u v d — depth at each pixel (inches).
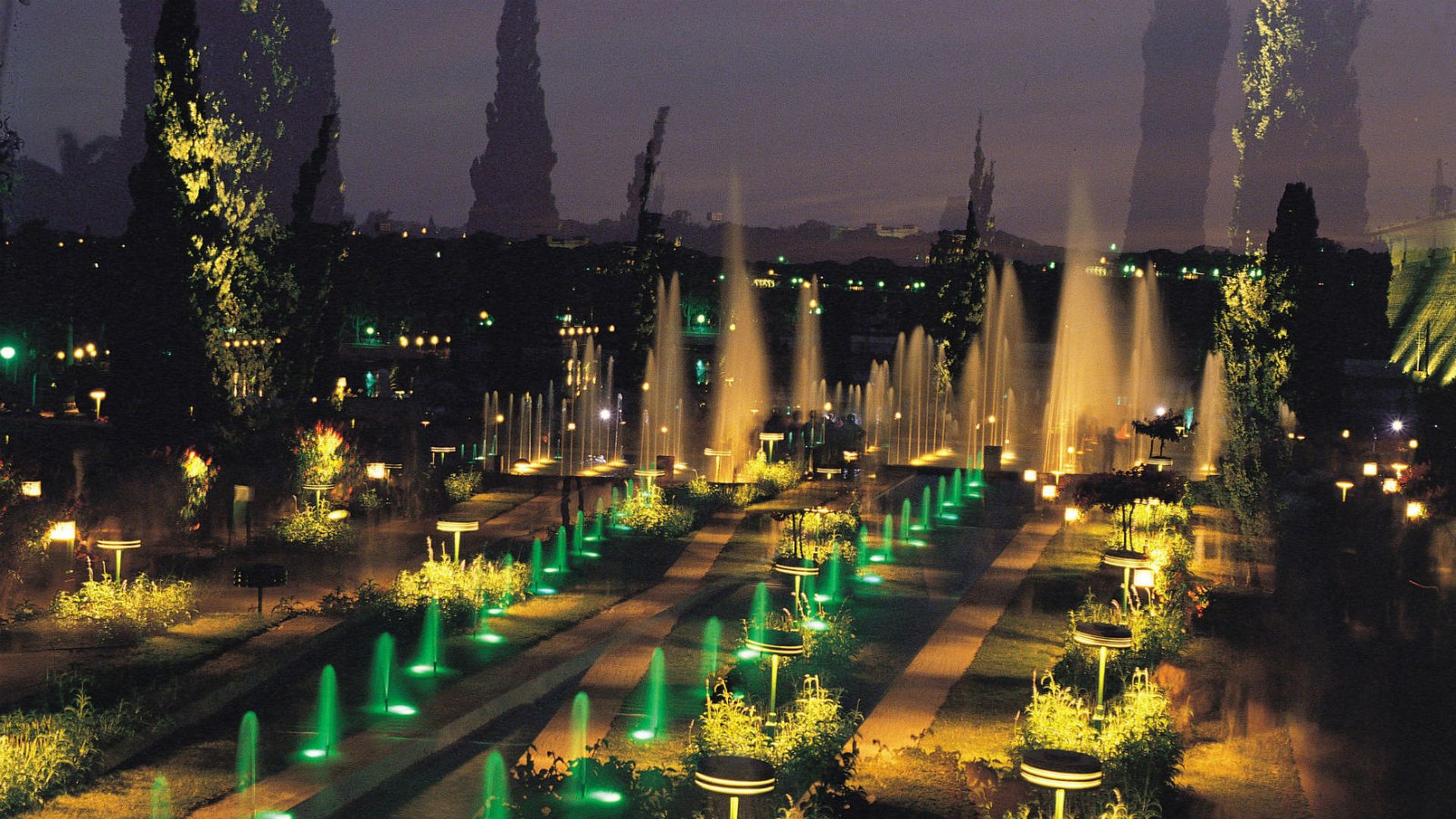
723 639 762.8
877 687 667.4
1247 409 1541.6
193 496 1082.7
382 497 1299.2
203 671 639.8
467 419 2153.1
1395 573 1078.4
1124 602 807.7
